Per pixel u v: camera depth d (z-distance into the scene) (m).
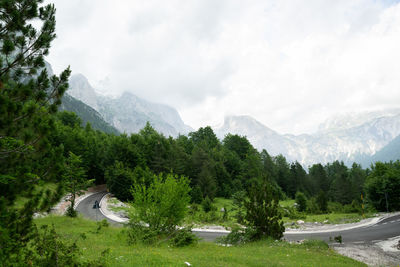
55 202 6.77
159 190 19.86
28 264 6.39
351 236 28.34
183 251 15.74
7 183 6.16
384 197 53.88
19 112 6.58
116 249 14.28
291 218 48.00
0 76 6.77
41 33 7.42
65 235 17.67
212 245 20.30
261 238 22.02
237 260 13.41
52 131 7.02
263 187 22.83
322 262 14.81
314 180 114.62
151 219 19.30
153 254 12.44
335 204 66.38
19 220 6.14
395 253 21.02
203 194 68.19
